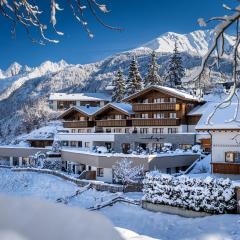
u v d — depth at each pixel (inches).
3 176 1796.3
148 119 2279.8
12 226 131.4
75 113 2650.1
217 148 1213.7
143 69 6983.3
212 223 789.9
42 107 4665.4
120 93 3211.1
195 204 896.3
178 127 2215.8
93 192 1301.7
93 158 1609.3
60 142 2351.1
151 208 995.9
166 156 1465.3
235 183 853.2
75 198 1283.2
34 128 3799.2
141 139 1984.5
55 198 1385.3
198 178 905.5
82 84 6958.7
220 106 275.6
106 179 1540.4
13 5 261.1
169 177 962.1
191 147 1876.2
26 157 2292.1
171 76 2896.2
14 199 158.9
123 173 1364.4
